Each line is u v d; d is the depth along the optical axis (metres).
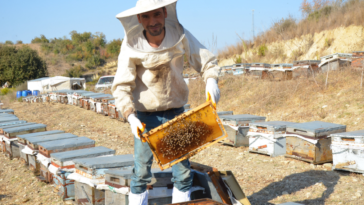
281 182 4.58
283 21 19.20
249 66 13.37
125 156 4.17
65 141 5.04
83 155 4.34
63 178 4.30
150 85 2.71
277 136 6.05
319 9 18.19
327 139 5.40
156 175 3.27
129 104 2.63
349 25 15.20
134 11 2.41
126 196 3.29
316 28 16.89
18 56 40.28
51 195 4.67
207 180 3.14
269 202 3.92
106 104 11.79
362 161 4.55
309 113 8.52
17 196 4.83
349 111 7.74
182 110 3.02
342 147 4.76
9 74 39.16
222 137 2.51
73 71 48.25
